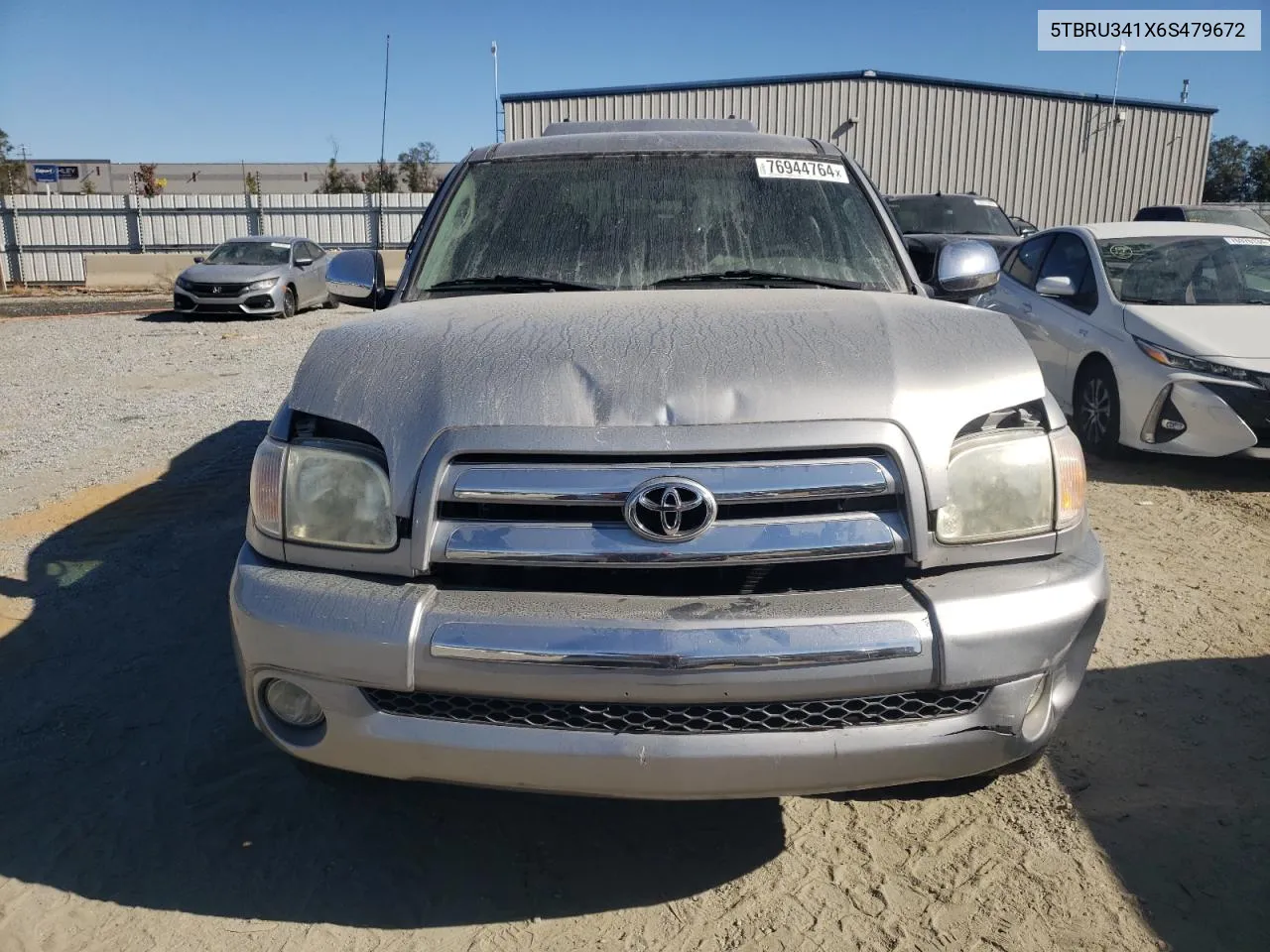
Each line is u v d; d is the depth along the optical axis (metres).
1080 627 2.25
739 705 2.12
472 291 3.24
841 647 2.07
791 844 2.71
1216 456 5.91
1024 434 2.36
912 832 2.75
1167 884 2.50
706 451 2.17
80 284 26.23
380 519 2.26
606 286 3.23
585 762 2.12
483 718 2.17
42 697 3.52
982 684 2.15
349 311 18.17
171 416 8.37
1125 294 6.71
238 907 2.48
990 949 2.31
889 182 24.69
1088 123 24.98
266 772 3.06
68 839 2.75
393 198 26.61
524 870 2.62
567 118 24.05
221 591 4.43
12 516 5.57
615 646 2.06
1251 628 3.95
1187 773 2.97
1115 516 5.41
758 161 3.61
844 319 2.61
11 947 2.35
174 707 3.45
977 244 3.41
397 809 2.87
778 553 2.15
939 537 2.23
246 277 16.59
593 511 2.19
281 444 2.40
